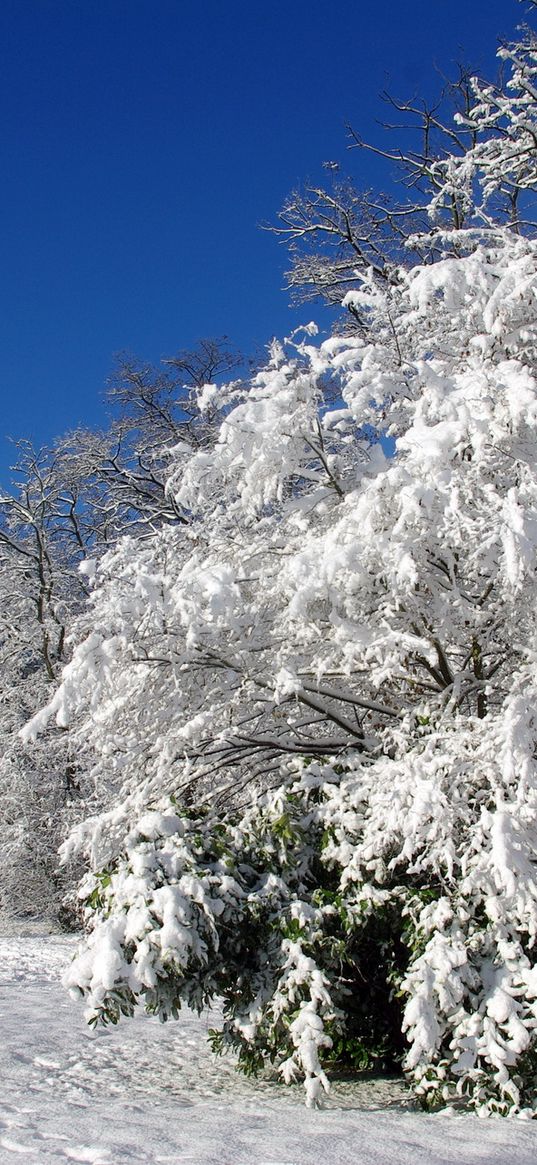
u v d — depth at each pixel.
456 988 4.96
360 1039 5.96
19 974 10.88
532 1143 4.21
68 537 20.52
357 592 5.89
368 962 5.95
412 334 7.10
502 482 5.74
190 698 6.59
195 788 7.01
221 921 5.46
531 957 5.23
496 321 6.39
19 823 16.94
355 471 6.85
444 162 10.55
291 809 6.04
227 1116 4.94
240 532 7.03
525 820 5.11
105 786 8.84
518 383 5.62
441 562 5.89
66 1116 4.91
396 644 5.72
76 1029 7.89
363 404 6.53
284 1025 5.45
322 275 16.48
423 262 15.62
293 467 6.58
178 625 6.14
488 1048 4.82
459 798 5.38
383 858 5.71
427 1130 4.51
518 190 12.91
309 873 5.98
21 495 19.14
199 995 5.54
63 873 16.89
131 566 6.45
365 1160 3.87
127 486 20.06
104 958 5.09
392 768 5.55
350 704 7.02
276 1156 3.94
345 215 16.73
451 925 5.24
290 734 6.95
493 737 5.33
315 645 6.36
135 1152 4.03
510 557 4.90
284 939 5.45
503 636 6.21
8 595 18.61
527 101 10.32
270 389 6.55
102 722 6.51
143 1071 6.41
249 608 6.28
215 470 6.71
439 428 5.63
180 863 5.46
